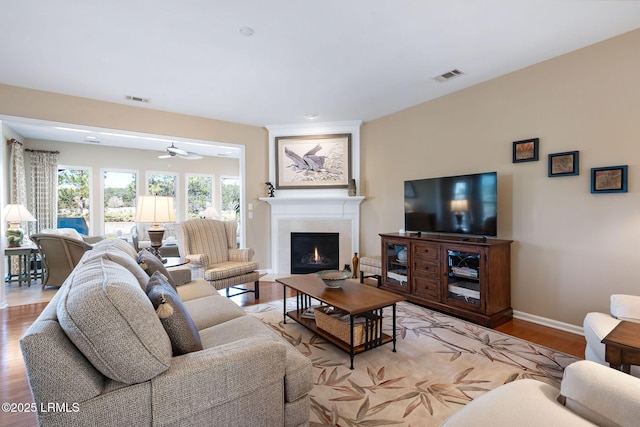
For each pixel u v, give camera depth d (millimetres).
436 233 3830
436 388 1953
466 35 2545
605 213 2639
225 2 2105
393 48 2746
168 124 4480
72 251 4367
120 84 3514
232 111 4500
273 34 2512
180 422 1092
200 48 2729
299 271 5273
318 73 3254
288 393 1378
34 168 6215
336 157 5137
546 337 2721
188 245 3779
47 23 2342
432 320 3129
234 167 9062
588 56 2713
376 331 2375
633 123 2490
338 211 5141
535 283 3082
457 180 3453
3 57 2877
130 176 7551
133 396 1021
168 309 1309
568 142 2842
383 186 4770
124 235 7438
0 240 3594
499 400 1127
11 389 1961
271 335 1706
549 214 2975
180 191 8203
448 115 3850
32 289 4434
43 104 3674
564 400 1130
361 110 4480
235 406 1209
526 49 2777
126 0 2078
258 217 5293
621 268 2559
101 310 992
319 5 2146
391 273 3959
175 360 1166
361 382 2021
